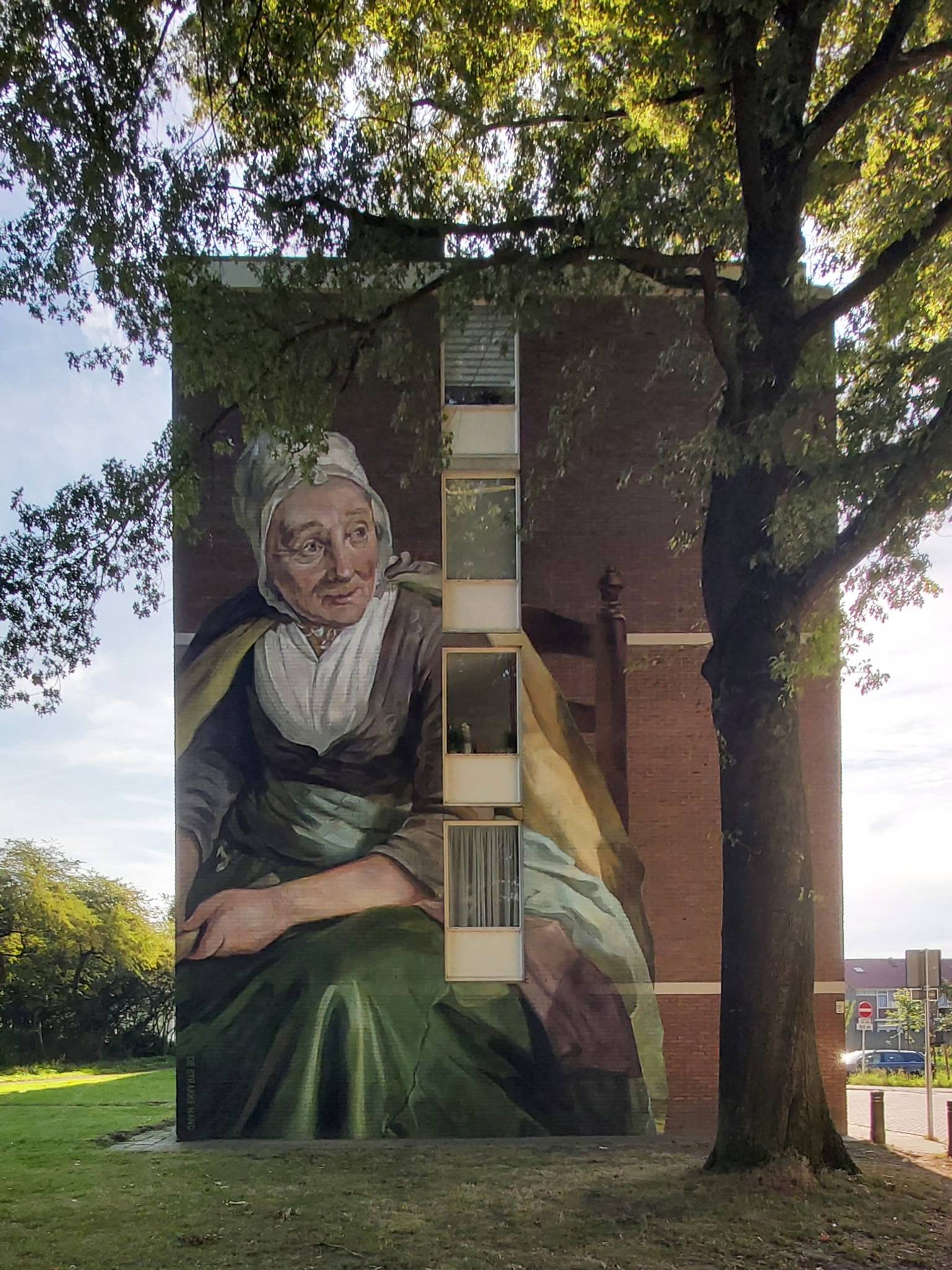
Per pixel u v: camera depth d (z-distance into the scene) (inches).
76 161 439.8
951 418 391.9
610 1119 652.1
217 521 690.2
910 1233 377.4
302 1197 447.5
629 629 695.1
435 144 493.0
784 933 430.0
